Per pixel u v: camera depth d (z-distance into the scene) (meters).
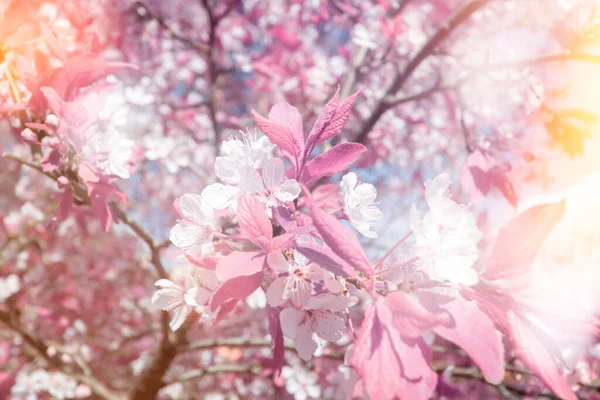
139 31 1.00
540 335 0.17
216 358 1.16
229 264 0.17
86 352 1.02
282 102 0.21
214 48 0.81
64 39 0.32
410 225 0.18
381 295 0.18
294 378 0.80
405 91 0.93
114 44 0.85
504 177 0.35
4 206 1.29
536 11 0.56
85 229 0.64
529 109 0.44
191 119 0.98
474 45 0.67
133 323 1.17
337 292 0.19
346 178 0.22
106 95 0.30
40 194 1.14
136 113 0.87
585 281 0.18
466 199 0.37
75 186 0.30
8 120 0.33
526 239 0.18
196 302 0.20
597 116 0.39
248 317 1.09
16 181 1.24
